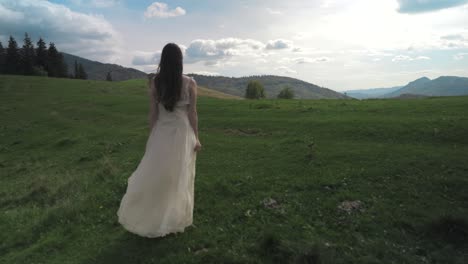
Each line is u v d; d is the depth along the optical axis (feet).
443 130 39.65
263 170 29.86
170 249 16.63
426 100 74.02
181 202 16.99
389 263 15.35
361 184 24.93
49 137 67.62
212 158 36.04
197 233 18.24
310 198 22.86
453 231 17.37
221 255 15.84
